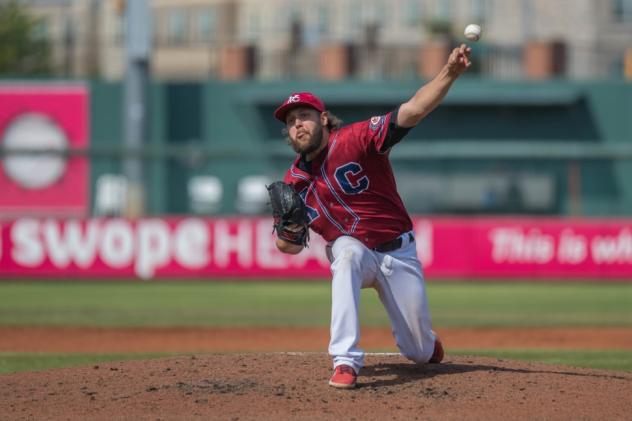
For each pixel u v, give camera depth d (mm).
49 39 137125
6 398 20594
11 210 89125
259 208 96000
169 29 152000
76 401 20141
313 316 50281
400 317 21438
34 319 48219
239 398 19859
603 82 102375
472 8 132500
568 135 102625
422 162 97125
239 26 147875
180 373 22281
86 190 89375
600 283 69625
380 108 101250
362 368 22750
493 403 19531
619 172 97750
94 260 67875
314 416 18484
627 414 18922
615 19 128125
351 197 20391
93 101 97750
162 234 68062
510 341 40656
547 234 69875
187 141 99938
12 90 96438
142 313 51219
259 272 68625
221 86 100188
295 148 20047
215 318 49062
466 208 96125
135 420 18500
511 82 101250
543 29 129875
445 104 100688
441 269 69750
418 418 18359
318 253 68812
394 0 137375
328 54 112875
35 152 71625
